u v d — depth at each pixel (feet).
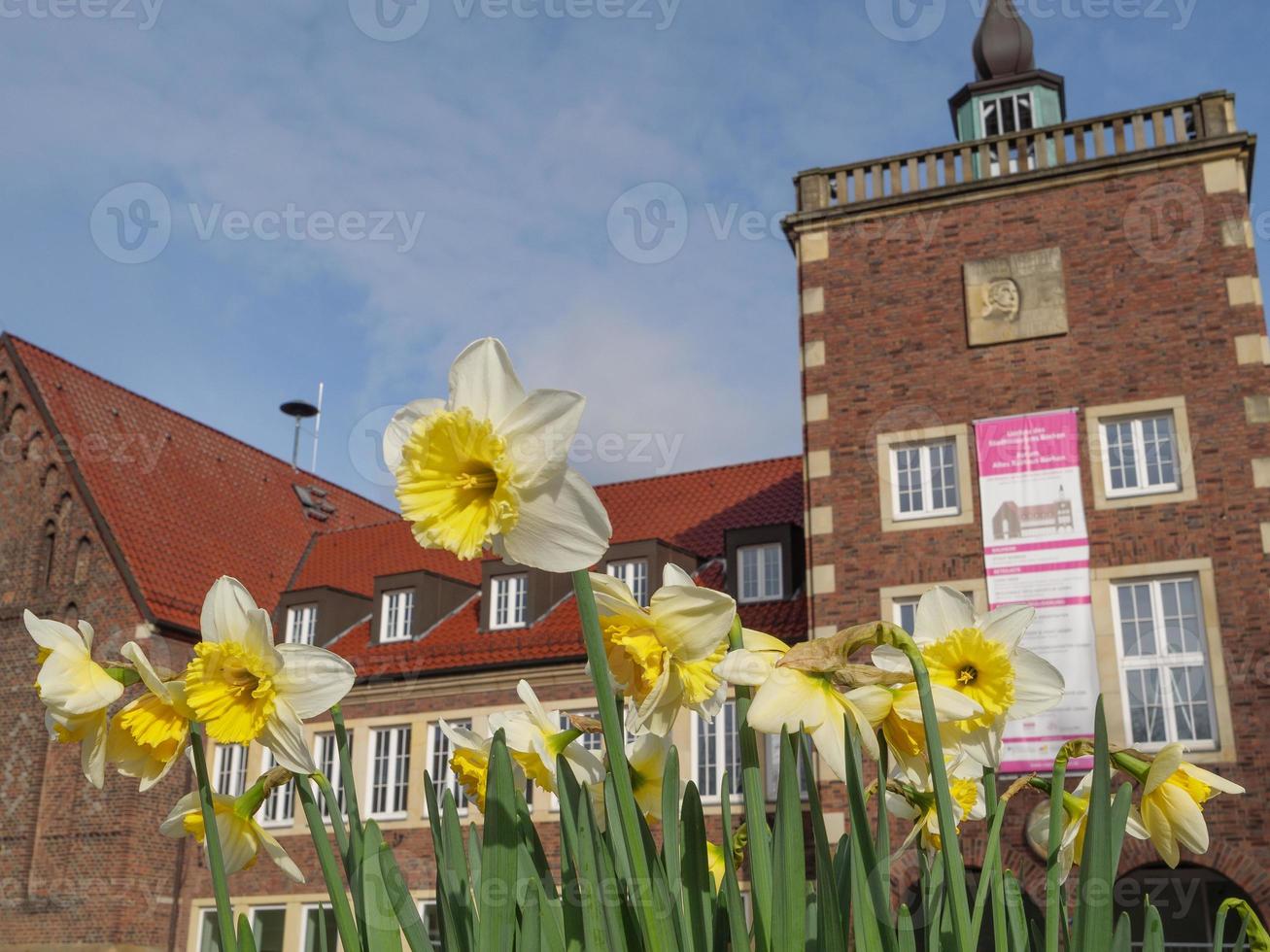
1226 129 60.23
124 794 72.49
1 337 86.63
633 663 6.73
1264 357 56.18
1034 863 49.85
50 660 6.66
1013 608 7.23
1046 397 59.57
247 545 91.61
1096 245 60.70
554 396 5.85
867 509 61.41
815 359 64.69
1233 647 53.36
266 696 6.46
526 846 6.76
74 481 81.56
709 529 82.38
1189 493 55.93
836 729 6.24
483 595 79.41
